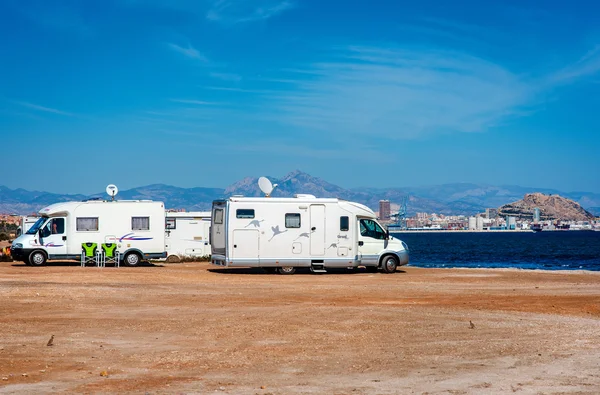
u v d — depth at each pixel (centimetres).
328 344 1220
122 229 3244
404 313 1606
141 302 1820
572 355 1112
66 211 3200
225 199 2947
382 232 3053
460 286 2405
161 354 1127
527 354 1123
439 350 1162
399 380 938
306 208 2953
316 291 2167
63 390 880
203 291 2116
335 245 2969
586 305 1855
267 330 1362
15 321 1477
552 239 19212
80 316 1557
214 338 1278
